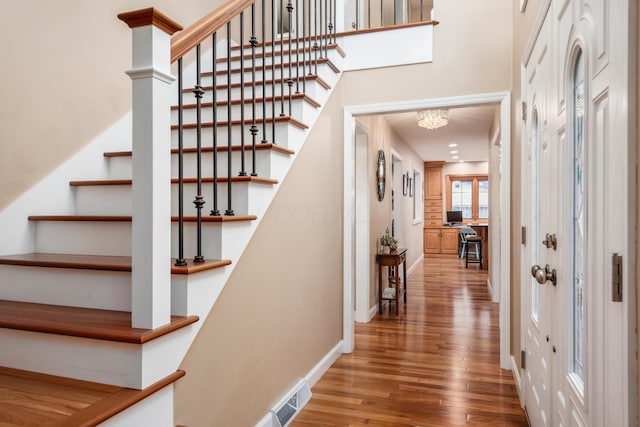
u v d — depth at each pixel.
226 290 1.78
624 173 0.81
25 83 2.01
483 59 2.99
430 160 11.02
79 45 2.30
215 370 1.70
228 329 1.80
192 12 3.31
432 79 3.12
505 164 2.96
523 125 2.41
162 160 1.34
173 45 1.43
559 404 1.51
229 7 1.82
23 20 2.00
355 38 3.34
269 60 3.22
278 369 2.31
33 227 2.02
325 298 3.13
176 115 2.81
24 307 1.60
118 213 2.15
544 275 1.61
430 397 2.64
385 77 3.25
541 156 1.89
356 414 2.42
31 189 2.02
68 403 1.18
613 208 0.88
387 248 5.17
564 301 1.40
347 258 3.51
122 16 1.31
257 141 2.47
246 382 1.96
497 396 2.65
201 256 1.60
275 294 2.27
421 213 10.48
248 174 2.19
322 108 2.97
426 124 5.01
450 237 11.22
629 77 0.79
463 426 2.28
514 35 2.82
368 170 4.58
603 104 0.96
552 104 1.61
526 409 2.37
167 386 1.38
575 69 1.31
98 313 1.51
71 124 2.24
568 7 1.33
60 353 1.38
